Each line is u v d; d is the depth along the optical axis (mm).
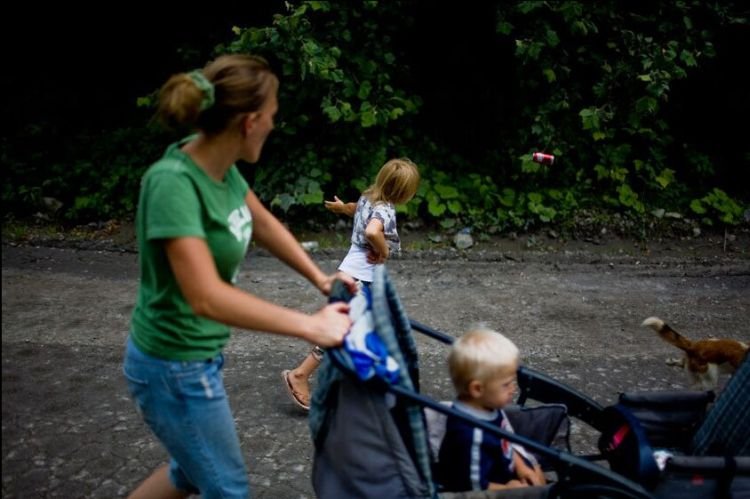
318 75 6383
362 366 1944
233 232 1964
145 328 1967
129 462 3170
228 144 1897
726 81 7934
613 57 7016
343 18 6723
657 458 2463
